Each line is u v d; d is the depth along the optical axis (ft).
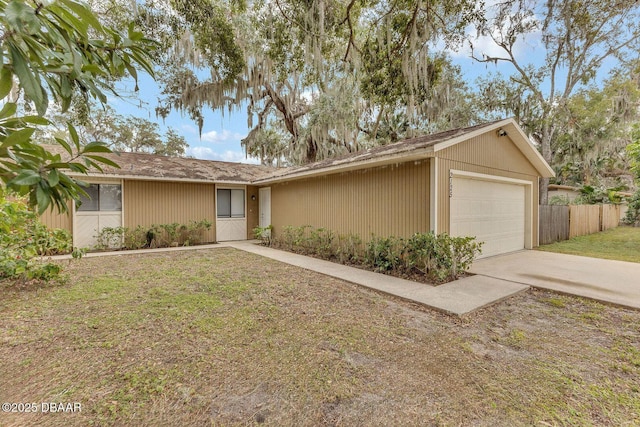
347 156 32.83
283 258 26.40
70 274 19.83
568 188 62.69
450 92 48.52
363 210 25.14
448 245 18.13
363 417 6.63
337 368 8.60
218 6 24.02
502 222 27.48
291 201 34.94
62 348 9.68
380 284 17.26
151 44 6.01
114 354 9.30
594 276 18.79
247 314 12.73
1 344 9.93
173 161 41.68
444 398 7.28
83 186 4.33
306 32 21.63
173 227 34.12
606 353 9.55
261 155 57.36
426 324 11.85
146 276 19.33
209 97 39.58
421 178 20.45
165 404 7.01
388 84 20.63
